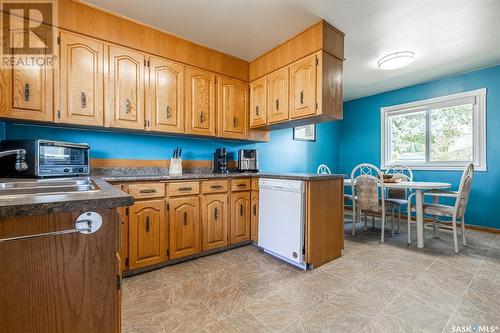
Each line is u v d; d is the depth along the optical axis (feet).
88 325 2.31
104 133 7.58
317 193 6.95
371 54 9.37
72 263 2.24
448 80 11.85
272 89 9.07
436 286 5.80
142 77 7.30
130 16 6.97
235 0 6.26
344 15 6.93
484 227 10.76
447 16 6.93
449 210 8.35
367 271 6.65
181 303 5.07
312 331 4.23
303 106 7.85
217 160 9.64
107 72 6.68
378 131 14.82
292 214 6.97
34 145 5.18
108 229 2.40
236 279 6.16
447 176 11.91
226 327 4.32
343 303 5.09
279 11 6.74
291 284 5.90
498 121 10.45
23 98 5.57
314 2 6.33
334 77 7.66
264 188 8.04
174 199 7.03
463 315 4.67
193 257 7.54
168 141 8.89
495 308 4.90
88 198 2.28
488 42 8.40
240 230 8.55
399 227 10.91
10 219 2.01
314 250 6.81
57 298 2.18
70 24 6.14
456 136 11.74
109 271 2.40
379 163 14.74
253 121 9.97
